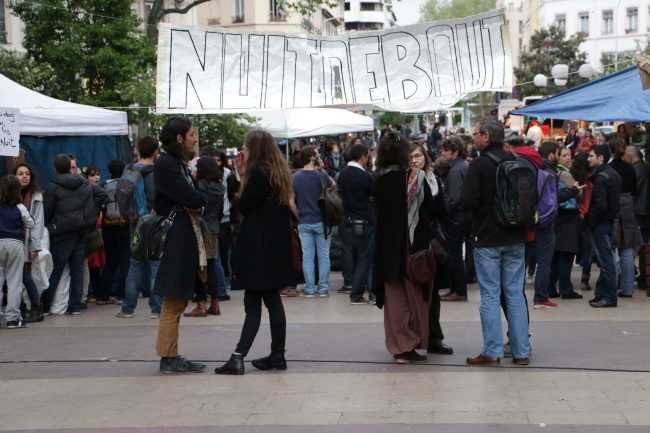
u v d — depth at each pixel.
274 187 7.48
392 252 7.73
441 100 12.37
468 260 12.80
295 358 8.20
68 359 8.43
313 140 28.98
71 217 10.92
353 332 9.41
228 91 10.90
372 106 11.25
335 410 6.41
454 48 11.02
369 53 11.11
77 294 11.18
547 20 75.25
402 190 7.75
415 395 6.76
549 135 29.41
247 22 50.41
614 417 6.07
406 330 7.80
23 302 10.87
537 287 10.62
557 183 10.93
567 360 7.85
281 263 7.54
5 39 27.66
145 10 34.72
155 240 7.57
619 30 71.19
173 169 7.55
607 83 13.83
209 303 11.66
